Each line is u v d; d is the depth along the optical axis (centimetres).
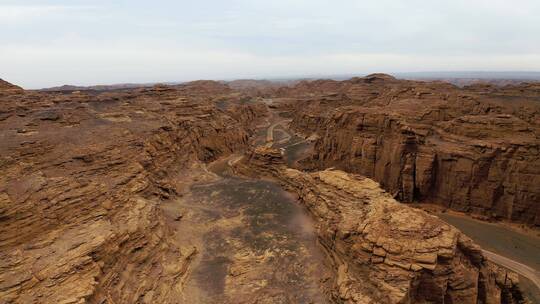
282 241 3809
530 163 5075
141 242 3083
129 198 3703
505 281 3077
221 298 2908
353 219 3111
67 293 2141
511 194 5194
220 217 4462
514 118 5972
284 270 3284
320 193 4284
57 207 2866
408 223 2630
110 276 2544
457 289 2370
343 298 2466
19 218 2570
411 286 2270
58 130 4941
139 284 2741
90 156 4309
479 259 2659
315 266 3300
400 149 6084
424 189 5988
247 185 5750
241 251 3638
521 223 5109
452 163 5762
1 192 2688
